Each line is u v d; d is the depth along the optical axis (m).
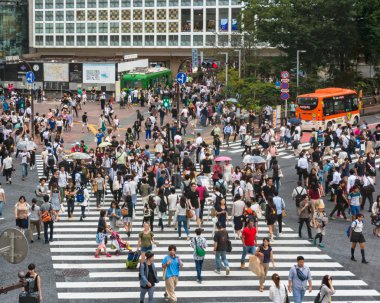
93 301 26.25
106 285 28.03
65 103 83.62
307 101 69.81
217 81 101.50
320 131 59.28
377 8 92.75
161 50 138.62
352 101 73.62
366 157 49.84
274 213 34.59
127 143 52.06
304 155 48.53
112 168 42.53
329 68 95.62
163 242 34.25
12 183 46.88
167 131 57.16
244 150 58.59
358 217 31.56
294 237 35.72
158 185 40.47
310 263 31.52
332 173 44.34
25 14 143.62
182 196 34.53
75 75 101.44
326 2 87.75
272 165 46.31
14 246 19.62
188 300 26.55
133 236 35.28
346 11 88.69
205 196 37.34
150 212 35.44
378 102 96.88
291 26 87.44
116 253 32.06
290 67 90.31
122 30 139.75
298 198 35.47
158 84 102.19
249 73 94.38
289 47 90.56
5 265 30.36
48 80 102.44
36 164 53.97
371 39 93.44
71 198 38.12
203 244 28.27
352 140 55.06
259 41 94.88
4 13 139.38
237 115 73.06
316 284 28.75
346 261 31.92
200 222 36.44
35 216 33.84
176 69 139.62
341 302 26.73
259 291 27.64
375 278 29.67
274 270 30.38
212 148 57.28
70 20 142.25
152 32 138.12
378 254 33.03
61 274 29.28
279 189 46.28
